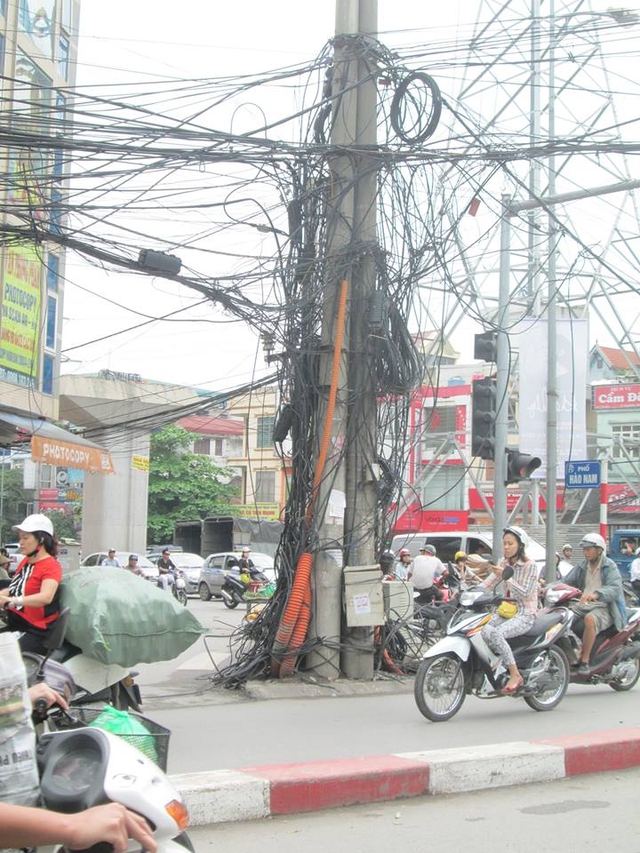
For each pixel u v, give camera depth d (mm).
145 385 31531
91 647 6828
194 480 50500
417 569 20844
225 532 45625
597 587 10883
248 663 11086
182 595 29594
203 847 5273
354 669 11180
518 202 14914
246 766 7141
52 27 19141
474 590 9586
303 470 11336
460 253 12211
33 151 11273
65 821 2152
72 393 29266
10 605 6754
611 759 7285
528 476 15734
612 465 42844
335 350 11039
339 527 11203
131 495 35094
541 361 18922
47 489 51094
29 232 10656
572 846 5422
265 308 11211
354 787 6148
